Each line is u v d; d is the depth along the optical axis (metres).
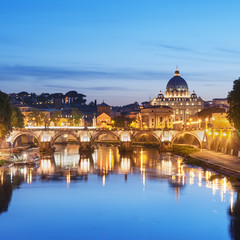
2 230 72.00
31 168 143.62
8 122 168.12
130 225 74.12
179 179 116.38
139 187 105.56
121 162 164.62
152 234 70.06
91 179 119.06
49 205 87.19
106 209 84.06
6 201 90.62
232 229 71.75
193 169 137.75
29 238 68.50
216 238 68.25
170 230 71.62
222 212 80.81
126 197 94.06
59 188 104.69
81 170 139.25
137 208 84.62
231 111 130.88
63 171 136.25
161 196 94.50
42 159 177.25
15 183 111.62
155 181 114.12
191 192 97.69
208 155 167.88
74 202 89.81
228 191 97.88
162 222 75.62
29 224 74.94
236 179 113.25
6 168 142.75
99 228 72.81
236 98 126.81
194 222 75.25
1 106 161.75
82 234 70.19
